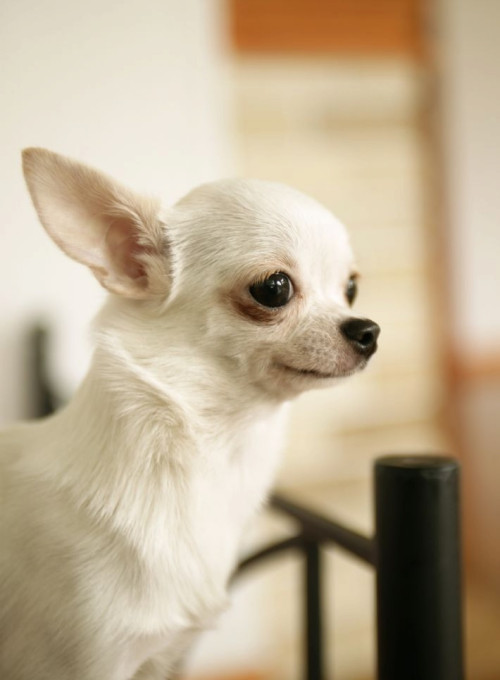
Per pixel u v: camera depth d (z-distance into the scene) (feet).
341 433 3.12
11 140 2.26
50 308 2.32
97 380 1.38
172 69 2.45
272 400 1.45
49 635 1.30
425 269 3.26
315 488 3.07
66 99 2.32
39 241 2.30
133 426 1.35
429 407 3.28
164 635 1.34
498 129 3.28
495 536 2.98
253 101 2.89
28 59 2.27
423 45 3.15
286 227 1.42
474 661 2.63
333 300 1.46
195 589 1.35
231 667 2.69
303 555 1.52
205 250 1.42
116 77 2.38
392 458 1.25
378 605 1.23
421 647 1.20
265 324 1.40
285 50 2.91
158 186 2.46
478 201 3.30
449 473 1.21
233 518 1.43
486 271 3.35
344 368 1.41
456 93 3.20
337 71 3.03
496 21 3.21
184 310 1.41
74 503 1.32
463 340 3.34
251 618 2.73
